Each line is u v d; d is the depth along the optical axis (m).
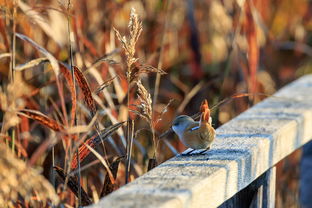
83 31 7.97
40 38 7.51
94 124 5.13
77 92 5.87
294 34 12.25
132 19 4.81
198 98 9.13
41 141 6.98
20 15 6.68
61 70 5.43
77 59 6.63
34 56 7.46
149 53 8.95
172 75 9.57
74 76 5.00
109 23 8.11
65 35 7.46
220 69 9.63
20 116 5.95
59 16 7.33
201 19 10.08
